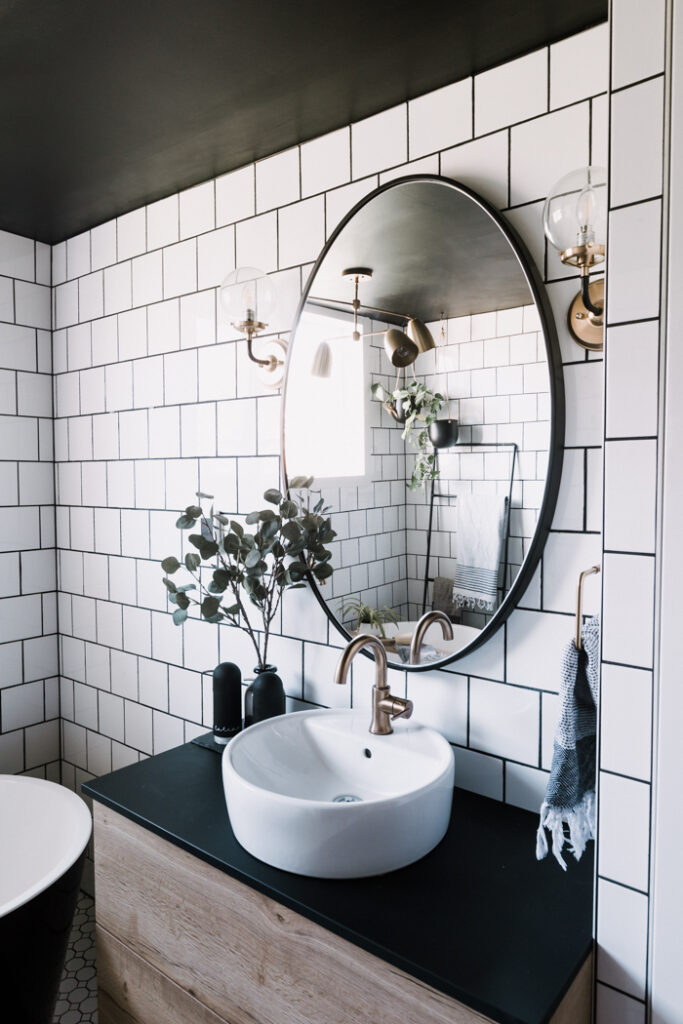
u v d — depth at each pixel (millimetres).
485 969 956
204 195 1955
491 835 1311
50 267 2504
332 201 1661
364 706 1652
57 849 1909
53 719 2561
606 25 1237
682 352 879
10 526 2420
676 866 912
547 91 1310
